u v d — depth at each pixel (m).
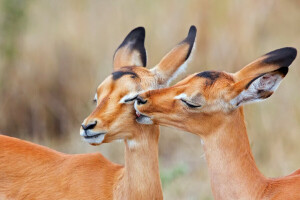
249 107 14.30
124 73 8.44
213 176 8.04
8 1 15.76
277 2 18.19
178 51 8.85
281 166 13.12
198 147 14.49
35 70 16.00
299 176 8.12
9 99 15.73
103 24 16.36
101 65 15.95
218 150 8.00
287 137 14.24
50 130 15.66
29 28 16.17
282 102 14.88
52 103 15.77
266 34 17.23
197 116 7.99
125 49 9.25
